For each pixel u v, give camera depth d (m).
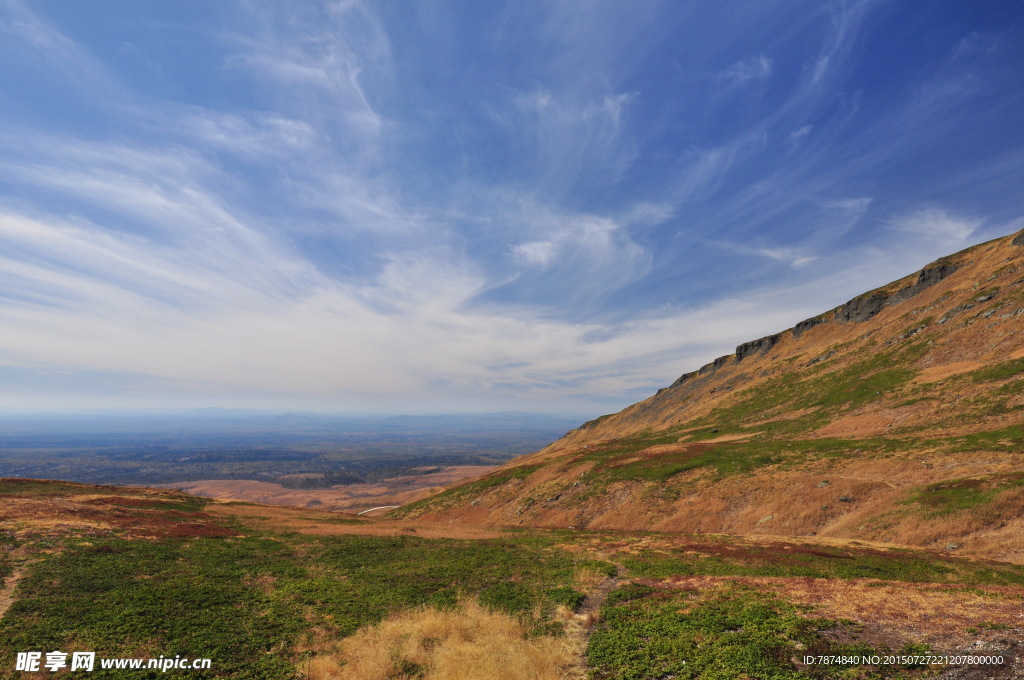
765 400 121.12
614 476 79.94
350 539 44.38
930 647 16.70
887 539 42.56
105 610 23.78
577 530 54.06
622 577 31.38
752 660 17.22
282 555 37.41
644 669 17.97
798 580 27.11
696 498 64.69
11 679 17.75
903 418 73.25
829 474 58.78
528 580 31.27
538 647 20.78
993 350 79.81
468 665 19.03
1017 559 33.59
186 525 44.50
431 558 37.53
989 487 42.12
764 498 58.41
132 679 18.08
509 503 90.06
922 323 108.88
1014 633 17.03
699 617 21.89
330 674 19.08
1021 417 58.12
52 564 29.20
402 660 20.03
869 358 108.94
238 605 26.17
